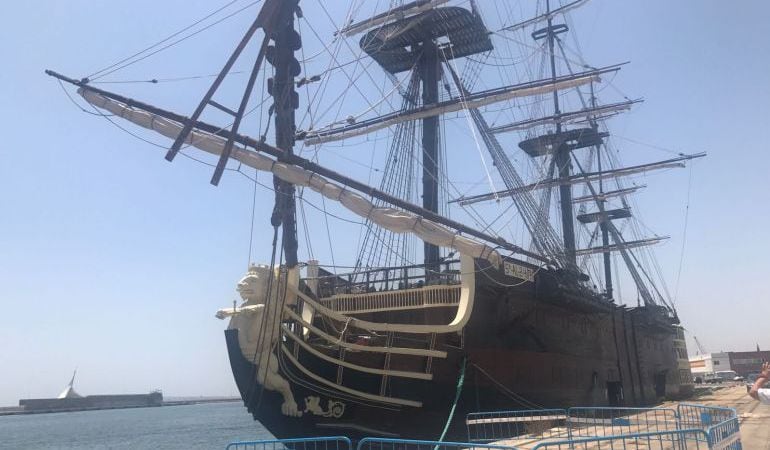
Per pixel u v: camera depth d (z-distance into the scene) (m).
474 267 20.83
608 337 35.03
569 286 28.92
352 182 19.81
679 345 54.53
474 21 34.31
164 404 176.88
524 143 51.34
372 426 18.86
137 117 17.70
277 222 18.72
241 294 18.19
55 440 56.03
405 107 35.25
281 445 24.80
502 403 22.27
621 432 17.48
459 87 35.03
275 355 17.95
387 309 22.34
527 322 24.59
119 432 64.00
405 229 19.11
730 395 51.91
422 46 35.94
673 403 41.75
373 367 19.16
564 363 27.77
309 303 19.03
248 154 18.31
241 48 17.47
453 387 20.22
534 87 34.94
